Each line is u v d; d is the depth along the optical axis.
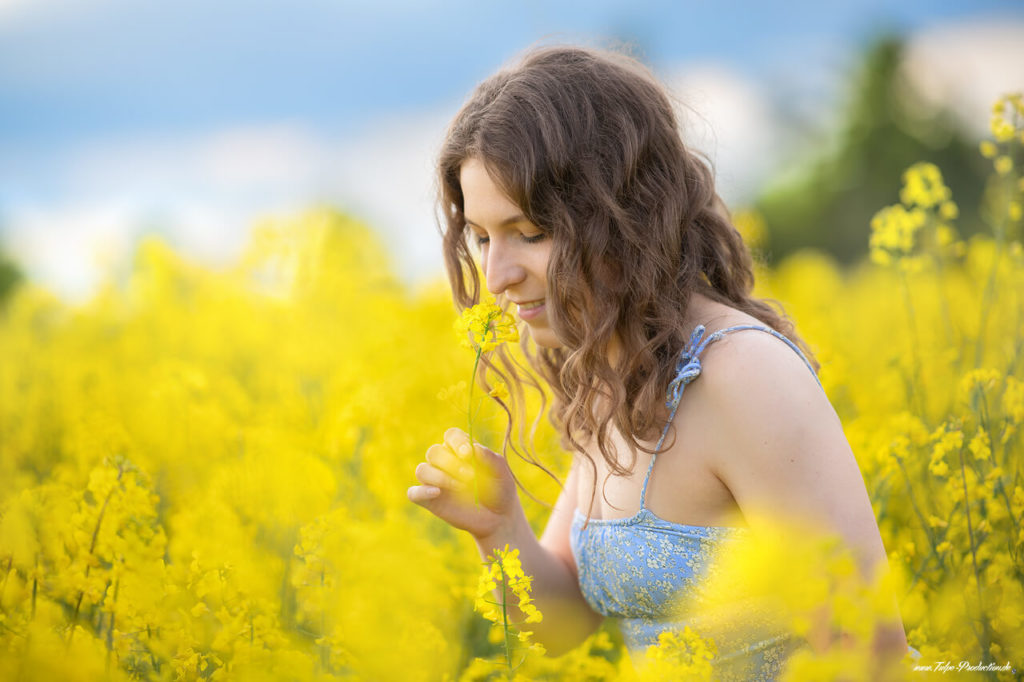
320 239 4.68
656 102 1.82
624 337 1.76
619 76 1.79
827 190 21.86
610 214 1.72
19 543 1.88
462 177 1.78
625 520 1.82
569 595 2.13
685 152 1.86
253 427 3.13
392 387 3.10
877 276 7.15
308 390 3.94
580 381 1.79
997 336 3.29
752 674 1.76
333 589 2.01
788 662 1.74
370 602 2.02
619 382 1.75
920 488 2.44
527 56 1.83
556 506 2.26
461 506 1.98
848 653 1.41
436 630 2.08
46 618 1.85
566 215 1.70
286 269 4.57
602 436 1.79
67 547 1.92
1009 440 2.43
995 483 2.12
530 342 2.18
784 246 21.41
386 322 4.83
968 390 2.41
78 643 1.76
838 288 7.31
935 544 2.18
